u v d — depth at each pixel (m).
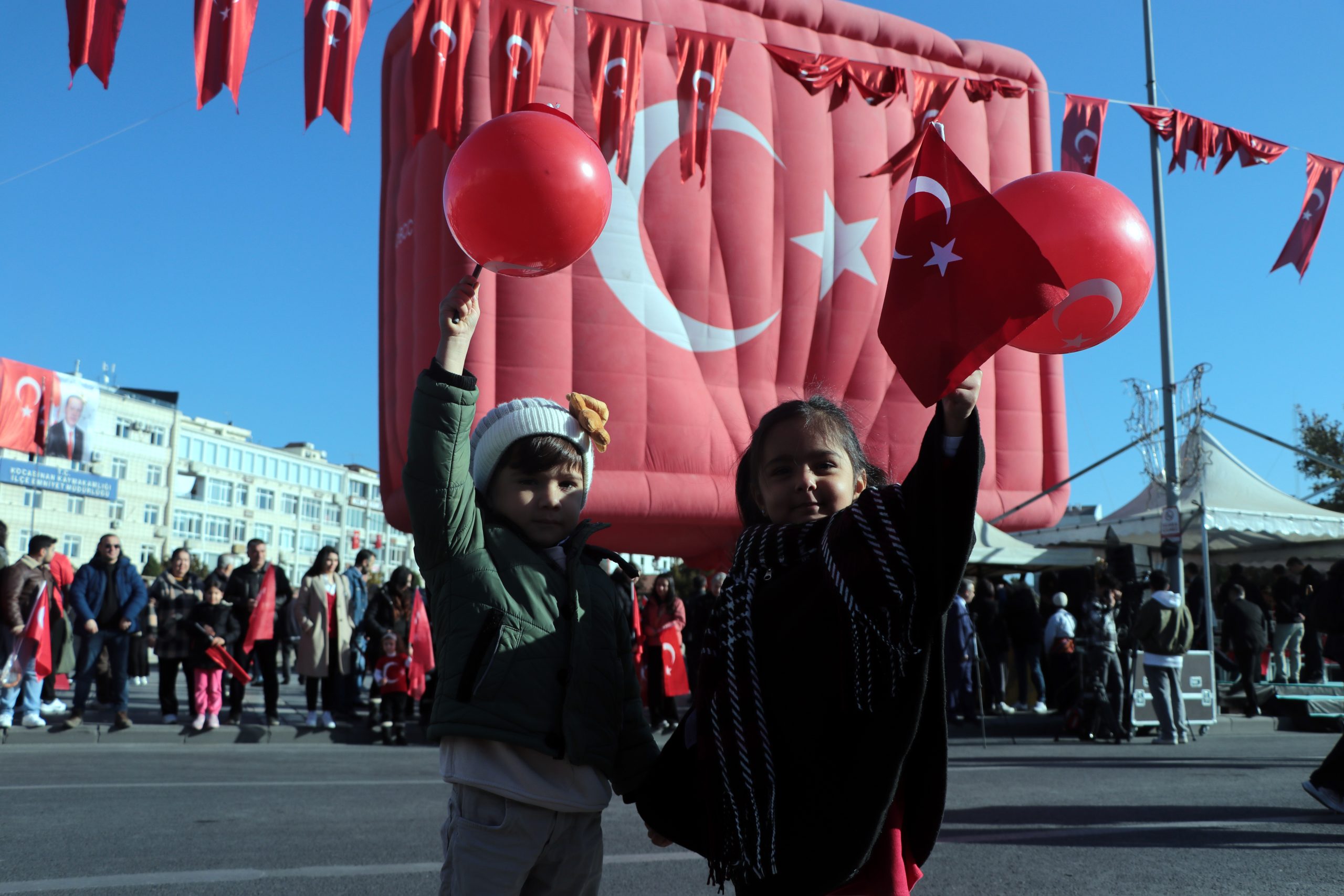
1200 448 14.13
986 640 13.36
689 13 15.37
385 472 15.58
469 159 2.22
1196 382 13.52
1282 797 6.69
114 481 23.86
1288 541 16.28
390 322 15.66
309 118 6.90
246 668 10.53
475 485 2.42
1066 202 1.83
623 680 2.34
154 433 76.25
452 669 2.16
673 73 15.12
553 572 2.29
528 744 2.11
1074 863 4.61
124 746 9.23
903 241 1.75
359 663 11.53
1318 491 27.42
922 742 1.91
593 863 2.25
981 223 1.69
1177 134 10.99
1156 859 4.69
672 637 11.52
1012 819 5.75
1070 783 7.34
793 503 2.06
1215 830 5.41
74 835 5.07
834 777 1.80
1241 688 14.94
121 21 6.34
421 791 6.81
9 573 9.55
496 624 2.16
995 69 17.38
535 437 2.36
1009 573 17.34
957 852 4.84
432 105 8.55
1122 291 1.81
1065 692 12.05
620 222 14.61
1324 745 10.68
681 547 15.63
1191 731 11.48
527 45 8.90
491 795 2.12
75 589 9.77
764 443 2.11
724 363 14.99
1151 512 15.13
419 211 14.43
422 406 2.18
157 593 11.55
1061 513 16.97
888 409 15.78
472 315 2.26
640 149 14.80
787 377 15.47
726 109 15.34
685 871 4.50
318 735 10.38
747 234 15.20
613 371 14.27
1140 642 10.95
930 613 1.77
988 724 12.30
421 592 10.38
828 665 1.84
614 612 2.36
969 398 1.72
